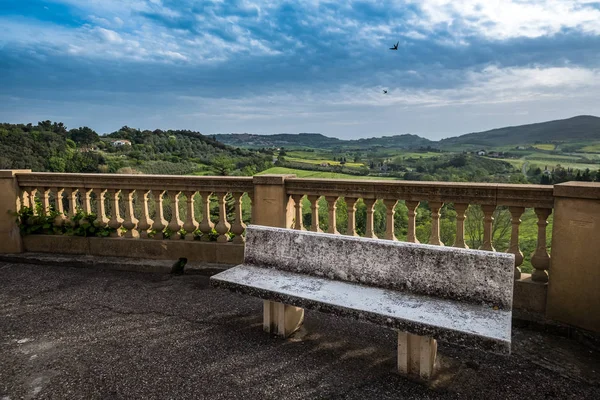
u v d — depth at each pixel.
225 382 3.15
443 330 2.81
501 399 2.96
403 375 3.24
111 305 4.80
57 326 4.21
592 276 3.81
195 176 6.04
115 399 2.94
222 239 6.12
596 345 3.76
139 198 6.42
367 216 5.19
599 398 3.00
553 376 3.29
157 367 3.38
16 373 3.30
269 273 4.05
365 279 3.68
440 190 4.66
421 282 3.42
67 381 3.18
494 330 2.75
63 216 6.95
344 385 3.11
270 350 3.67
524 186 4.24
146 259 6.34
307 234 4.00
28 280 5.74
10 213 6.75
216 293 5.20
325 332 4.05
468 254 3.22
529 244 4.84
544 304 4.22
